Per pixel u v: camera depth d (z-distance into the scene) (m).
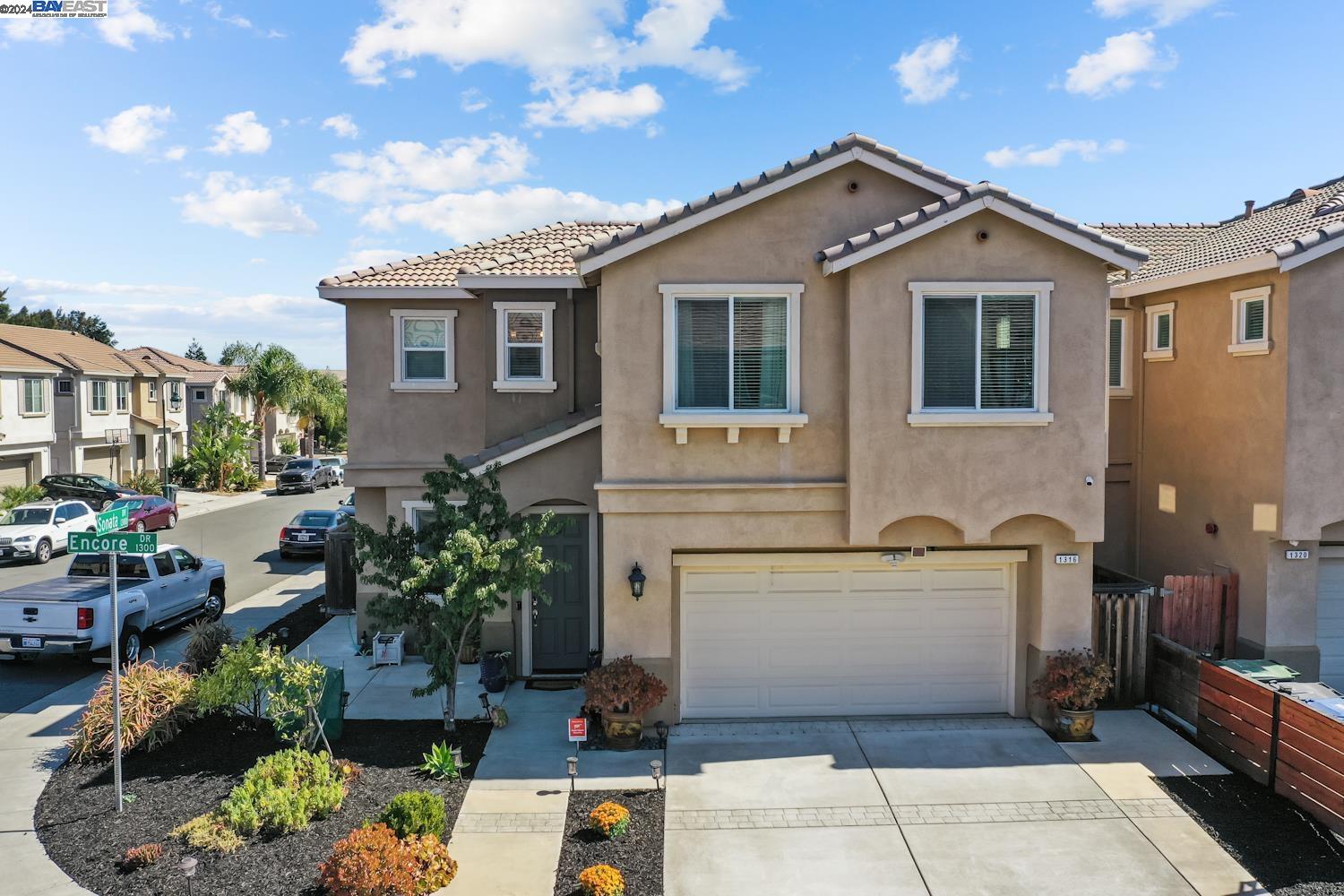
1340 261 12.83
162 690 11.27
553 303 14.87
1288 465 12.91
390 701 12.95
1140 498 16.62
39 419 35.91
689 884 8.23
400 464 15.77
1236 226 18.31
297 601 20.33
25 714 12.49
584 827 9.25
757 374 11.75
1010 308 11.48
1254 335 13.60
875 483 11.47
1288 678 10.60
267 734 11.44
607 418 11.69
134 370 44.06
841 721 12.33
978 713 12.59
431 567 10.57
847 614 12.45
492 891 8.03
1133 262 11.31
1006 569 12.48
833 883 8.28
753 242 11.63
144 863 8.27
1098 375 11.53
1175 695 12.24
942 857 8.71
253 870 8.20
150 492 40.25
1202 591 13.81
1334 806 9.12
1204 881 8.27
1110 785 10.26
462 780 10.30
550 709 12.66
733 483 11.70
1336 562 13.70
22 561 25.31
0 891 7.86
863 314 11.36
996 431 11.49
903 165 11.61
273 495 45.47
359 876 7.57
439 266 16.20
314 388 61.19
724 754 11.16
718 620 12.38
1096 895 8.07
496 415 14.98
